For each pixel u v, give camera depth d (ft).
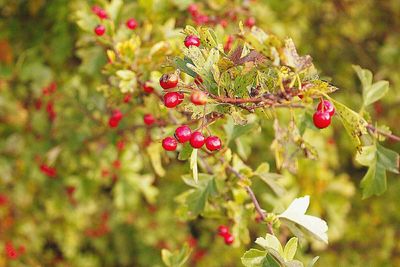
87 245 5.13
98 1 3.18
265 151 4.22
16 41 4.38
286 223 2.58
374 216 4.93
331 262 4.76
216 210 2.78
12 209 4.39
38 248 4.52
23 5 4.33
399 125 4.94
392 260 4.93
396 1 5.22
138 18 3.22
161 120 2.88
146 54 2.82
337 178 4.21
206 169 2.80
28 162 4.13
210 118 2.44
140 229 4.66
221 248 4.62
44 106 3.99
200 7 3.26
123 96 2.89
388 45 4.99
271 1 4.39
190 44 2.40
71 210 4.35
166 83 2.30
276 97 2.30
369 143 2.66
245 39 2.26
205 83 2.33
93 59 3.33
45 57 4.20
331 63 5.21
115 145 3.44
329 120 2.38
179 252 2.75
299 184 3.96
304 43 4.88
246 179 2.64
